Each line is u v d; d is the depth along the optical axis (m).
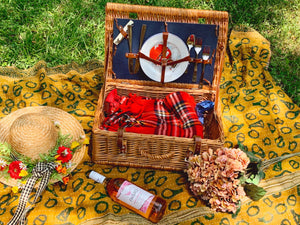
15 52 1.56
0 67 1.44
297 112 1.38
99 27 1.69
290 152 1.28
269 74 1.50
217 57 1.23
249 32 1.61
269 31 1.76
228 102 1.43
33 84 1.42
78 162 1.17
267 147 1.29
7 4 1.69
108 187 1.11
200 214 1.10
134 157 1.16
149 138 1.07
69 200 1.12
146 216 1.07
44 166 1.06
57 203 1.11
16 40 1.61
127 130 1.16
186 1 1.82
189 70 1.25
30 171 1.06
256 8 1.82
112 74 1.28
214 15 1.17
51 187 1.14
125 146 1.11
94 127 1.09
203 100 1.30
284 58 1.65
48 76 1.46
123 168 1.21
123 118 1.23
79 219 1.08
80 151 1.20
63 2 1.74
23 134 1.02
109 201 1.11
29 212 1.08
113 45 1.21
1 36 1.62
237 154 1.05
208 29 1.17
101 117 1.19
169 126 1.17
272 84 1.47
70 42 1.61
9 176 1.09
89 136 1.30
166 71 1.25
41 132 1.04
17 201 1.10
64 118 1.24
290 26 1.77
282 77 1.58
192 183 1.11
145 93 1.30
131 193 1.04
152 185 1.17
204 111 1.26
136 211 1.07
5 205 1.09
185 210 1.11
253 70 1.50
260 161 1.09
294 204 1.14
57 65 1.54
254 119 1.37
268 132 1.33
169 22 1.16
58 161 1.07
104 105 1.25
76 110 1.37
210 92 1.27
